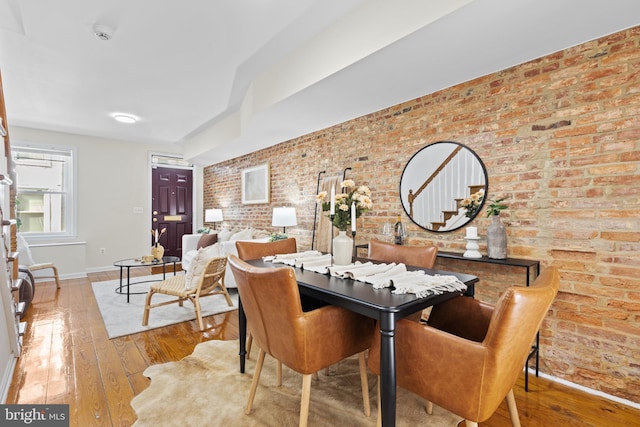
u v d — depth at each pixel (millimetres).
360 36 2076
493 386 1086
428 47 1950
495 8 1585
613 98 1840
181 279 3211
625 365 1794
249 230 4602
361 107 3062
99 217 5430
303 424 1388
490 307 1551
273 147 4699
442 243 2672
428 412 1668
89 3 1982
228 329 2826
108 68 2859
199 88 3348
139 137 5473
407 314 1285
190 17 2148
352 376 2039
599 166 1885
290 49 2641
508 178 2266
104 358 2256
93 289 4152
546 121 2090
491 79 2350
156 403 1718
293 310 1331
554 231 2061
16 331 2193
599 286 1884
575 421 1627
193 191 6594
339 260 1911
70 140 5148
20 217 4797
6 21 2160
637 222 1763
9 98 3543
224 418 1599
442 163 2643
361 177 3348
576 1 1540
